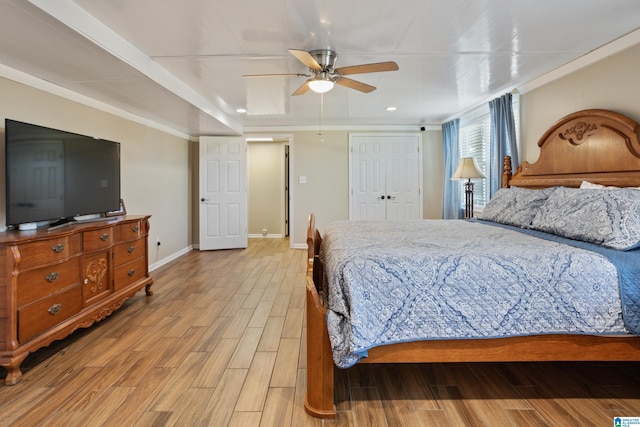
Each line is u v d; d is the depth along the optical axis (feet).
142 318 9.55
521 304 5.39
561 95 10.69
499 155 13.06
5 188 7.77
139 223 11.05
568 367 6.92
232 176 20.08
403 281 5.41
